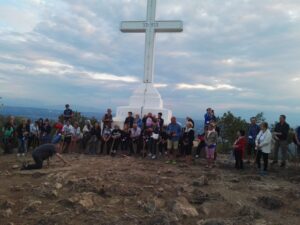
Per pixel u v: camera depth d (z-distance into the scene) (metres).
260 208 8.16
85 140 16.52
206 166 12.75
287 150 14.52
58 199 8.41
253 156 14.87
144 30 18.97
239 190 9.37
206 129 14.70
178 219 7.45
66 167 11.81
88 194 8.46
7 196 8.67
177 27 18.39
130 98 18.75
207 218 7.65
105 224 7.14
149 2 18.75
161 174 10.90
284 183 10.32
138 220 7.32
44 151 11.81
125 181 9.80
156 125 14.68
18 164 13.01
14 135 17.06
